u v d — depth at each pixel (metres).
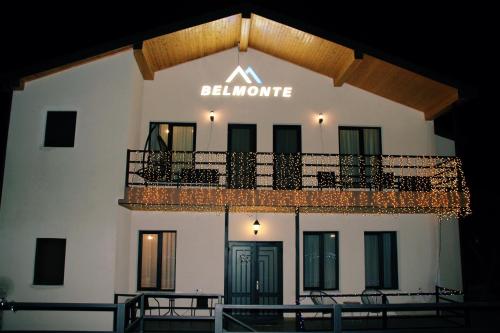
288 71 12.54
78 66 10.48
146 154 11.93
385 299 9.95
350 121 12.45
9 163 10.05
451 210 11.34
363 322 10.81
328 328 10.17
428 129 12.58
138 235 11.70
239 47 12.36
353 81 12.31
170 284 11.61
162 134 12.20
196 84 12.31
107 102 10.38
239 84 12.39
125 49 10.41
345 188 12.02
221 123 12.19
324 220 12.00
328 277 11.96
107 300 9.61
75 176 10.06
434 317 11.39
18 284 9.65
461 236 12.17
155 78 12.29
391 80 11.55
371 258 12.12
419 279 11.88
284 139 12.46
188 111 12.18
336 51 11.05
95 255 9.77
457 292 10.33
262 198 10.34
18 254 9.73
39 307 5.82
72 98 10.37
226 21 10.79
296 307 6.13
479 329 6.52
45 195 9.96
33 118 10.26
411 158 12.45
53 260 9.89
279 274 11.73
